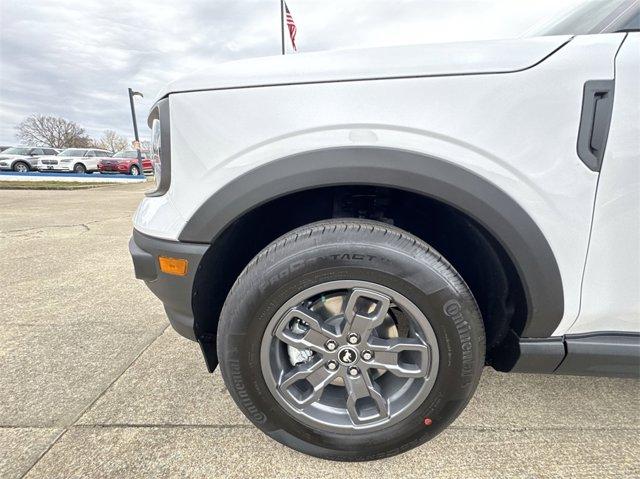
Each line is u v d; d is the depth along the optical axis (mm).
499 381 1813
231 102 1226
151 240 1371
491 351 1501
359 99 1162
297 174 1194
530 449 1415
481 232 1339
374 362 1283
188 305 1382
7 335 2320
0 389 1781
